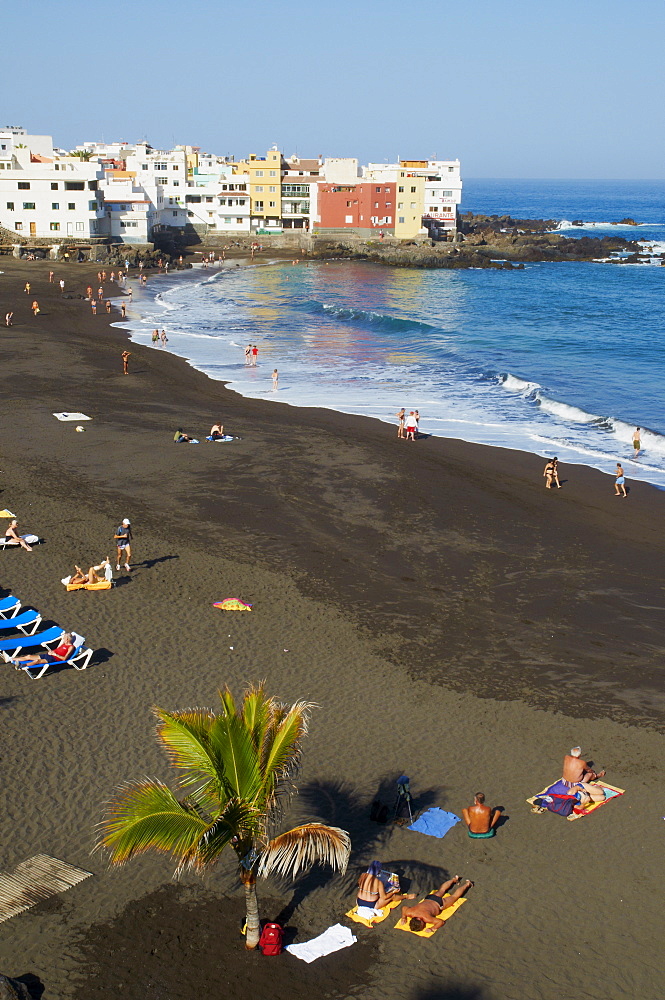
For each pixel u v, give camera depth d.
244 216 159.50
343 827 16.23
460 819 16.56
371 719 19.88
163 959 13.21
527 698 20.97
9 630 23.33
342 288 115.25
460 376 60.38
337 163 163.00
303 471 38.22
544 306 101.56
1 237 124.12
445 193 170.88
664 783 17.75
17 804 16.50
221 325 81.31
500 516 33.62
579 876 15.12
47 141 149.25
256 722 13.39
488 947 13.56
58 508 32.56
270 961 13.24
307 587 26.72
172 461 39.00
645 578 28.31
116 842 11.84
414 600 26.19
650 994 12.70
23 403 48.94
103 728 19.05
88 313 84.19
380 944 13.64
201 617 24.48
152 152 192.50
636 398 54.00
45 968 12.92
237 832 12.62
